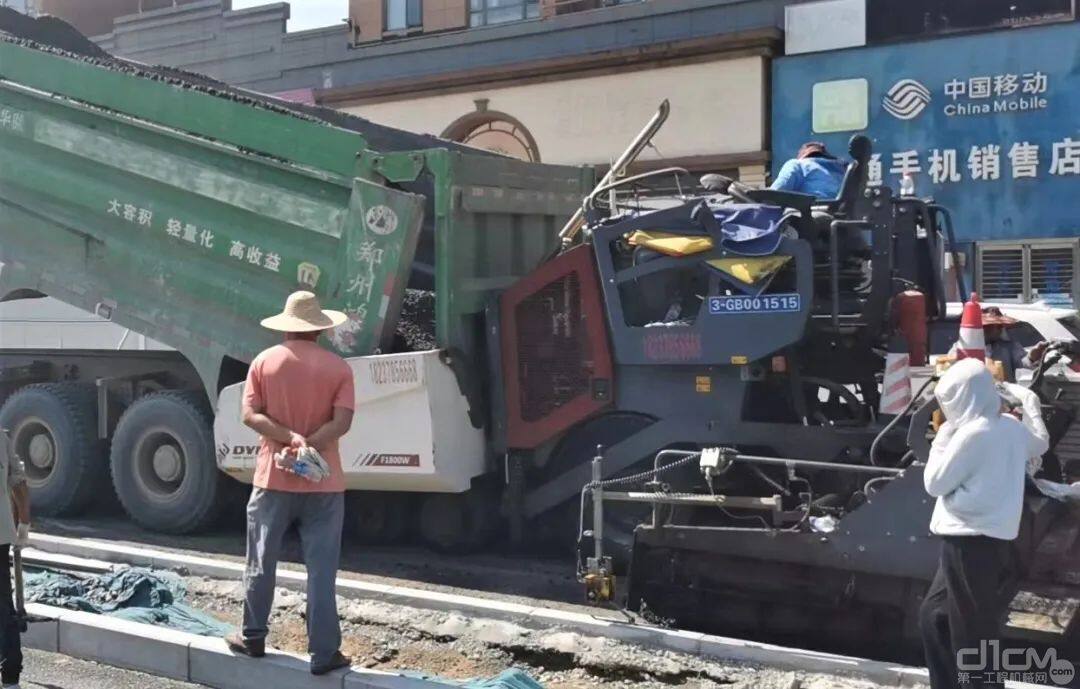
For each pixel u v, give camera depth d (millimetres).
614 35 18203
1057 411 6359
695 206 6777
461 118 19547
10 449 5398
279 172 7914
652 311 7098
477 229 7805
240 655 5543
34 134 8984
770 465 6758
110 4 26828
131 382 9391
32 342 9578
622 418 7371
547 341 7477
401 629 6430
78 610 6465
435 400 7273
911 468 5660
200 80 10305
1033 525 5316
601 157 18297
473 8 19797
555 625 6207
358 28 20578
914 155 16469
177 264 8438
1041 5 15609
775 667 5559
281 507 5359
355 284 7562
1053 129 15633
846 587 5930
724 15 17406
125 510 8961
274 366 5336
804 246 6449
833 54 16750
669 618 6395
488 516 8016
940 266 7469
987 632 4562
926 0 16234
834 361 7191
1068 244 15672
